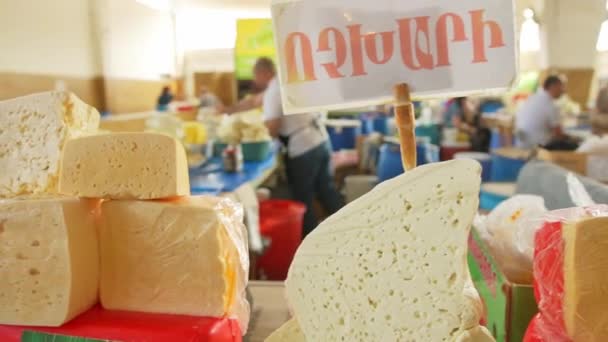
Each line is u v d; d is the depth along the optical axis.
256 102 3.09
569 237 0.50
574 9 5.34
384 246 0.50
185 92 4.58
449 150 4.05
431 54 0.56
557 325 0.51
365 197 0.51
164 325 0.55
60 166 0.59
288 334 0.58
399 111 0.57
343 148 4.20
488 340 0.47
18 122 0.60
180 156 0.58
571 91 5.54
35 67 2.14
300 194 2.69
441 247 0.48
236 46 3.53
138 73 3.40
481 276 0.74
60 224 0.54
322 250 0.53
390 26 0.57
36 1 2.14
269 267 1.91
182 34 4.50
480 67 0.56
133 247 0.57
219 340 0.55
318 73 0.58
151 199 0.57
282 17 0.57
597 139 1.81
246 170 2.17
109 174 0.57
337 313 0.52
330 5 0.57
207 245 0.56
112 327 0.54
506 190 1.76
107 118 2.42
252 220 1.67
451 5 0.56
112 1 2.91
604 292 0.49
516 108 4.39
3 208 0.54
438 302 0.48
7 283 0.55
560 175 1.26
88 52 2.64
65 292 0.54
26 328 0.55
